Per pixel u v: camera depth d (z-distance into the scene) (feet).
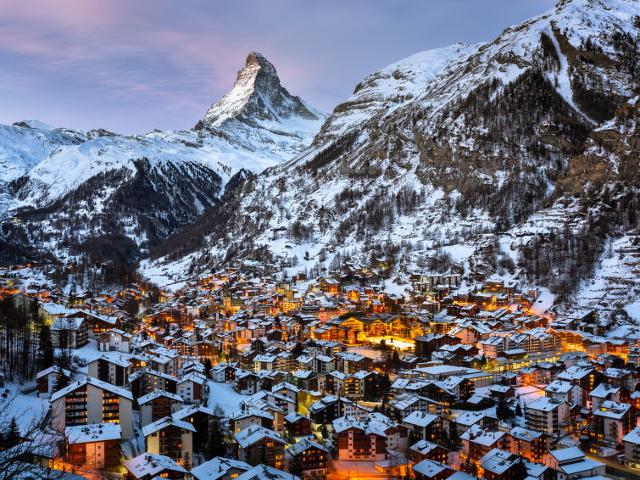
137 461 612.29
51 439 600.39
